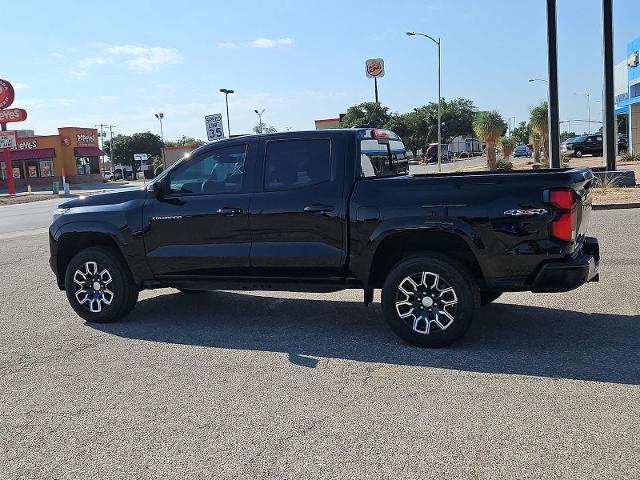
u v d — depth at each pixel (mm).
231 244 6125
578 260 5117
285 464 3492
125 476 3434
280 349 5629
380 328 6223
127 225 6508
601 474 3258
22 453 3754
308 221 5789
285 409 4254
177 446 3766
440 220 5281
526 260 5125
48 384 4922
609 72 19500
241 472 3424
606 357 5031
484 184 5211
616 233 11109
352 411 4176
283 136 6047
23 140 61781
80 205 6902
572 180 5043
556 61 18688
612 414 3967
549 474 3275
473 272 5641
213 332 6281
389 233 5445
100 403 4484
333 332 6133
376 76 60250
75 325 6789
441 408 4164
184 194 6426
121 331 6461
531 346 5398
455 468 3371
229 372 5051
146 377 5004
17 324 6910
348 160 5777
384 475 3330
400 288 5504
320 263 5781
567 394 4312
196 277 6348
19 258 12156
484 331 5906
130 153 107000
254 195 6039
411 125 90125
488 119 34188
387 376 4816
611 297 6934
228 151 6305
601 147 45312
